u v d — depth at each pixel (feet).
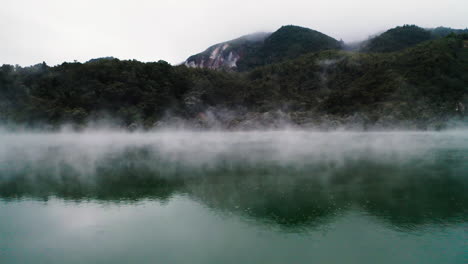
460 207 56.18
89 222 51.29
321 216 53.11
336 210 56.08
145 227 48.91
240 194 67.62
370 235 44.96
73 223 50.85
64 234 46.39
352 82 392.68
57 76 350.84
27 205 60.95
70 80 349.20
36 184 79.30
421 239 43.55
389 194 65.62
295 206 58.54
